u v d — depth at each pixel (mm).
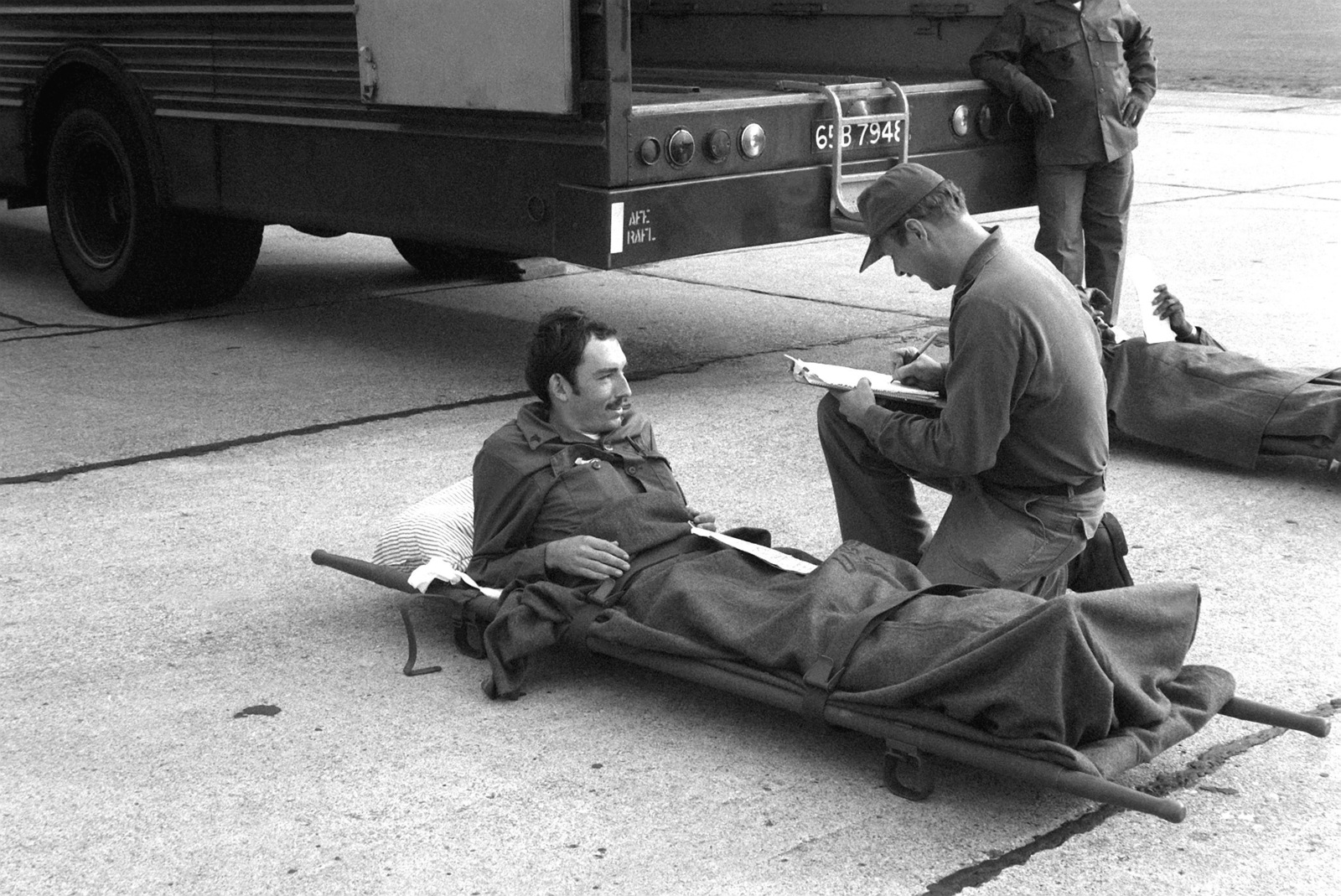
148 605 4199
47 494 5117
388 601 4238
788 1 8391
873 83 6391
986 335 3455
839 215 6160
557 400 3752
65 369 6766
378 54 6059
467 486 4246
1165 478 5277
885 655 3104
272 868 2920
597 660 3850
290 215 6738
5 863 2939
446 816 3098
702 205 5797
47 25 7637
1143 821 3062
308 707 3586
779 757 3334
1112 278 7043
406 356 7020
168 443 5664
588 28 5398
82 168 7789
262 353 7070
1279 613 4094
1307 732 3211
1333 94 19469
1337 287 8320
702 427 5863
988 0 7395
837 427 3941
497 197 5875
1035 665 2891
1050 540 3635
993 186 6902
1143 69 6863
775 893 2816
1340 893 2805
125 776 3268
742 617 3371
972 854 2941
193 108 7043
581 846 2984
